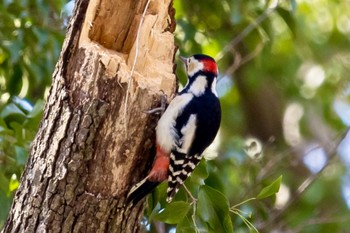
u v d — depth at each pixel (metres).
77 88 8.85
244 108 19.70
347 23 20.09
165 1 9.69
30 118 11.19
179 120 9.52
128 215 9.05
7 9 13.20
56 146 8.80
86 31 9.12
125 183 8.98
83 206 8.80
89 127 8.73
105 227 8.91
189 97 9.89
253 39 15.16
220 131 18.61
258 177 14.30
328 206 17.55
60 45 12.86
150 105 9.03
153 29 9.49
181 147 9.43
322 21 20.06
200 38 15.13
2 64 13.62
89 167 8.80
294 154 17.92
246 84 19.16
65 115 8.81
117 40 9.46
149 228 11.95
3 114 11.50
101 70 8.80
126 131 8.89
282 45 18.69
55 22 13.46
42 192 8.83
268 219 14.12
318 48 19.92
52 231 8.77
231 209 9.83
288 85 19.41
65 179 8.75
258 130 19.67
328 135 19.59
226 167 13.41
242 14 14.86
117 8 9.34
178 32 14.00
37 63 12.94
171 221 9.75
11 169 11.56
